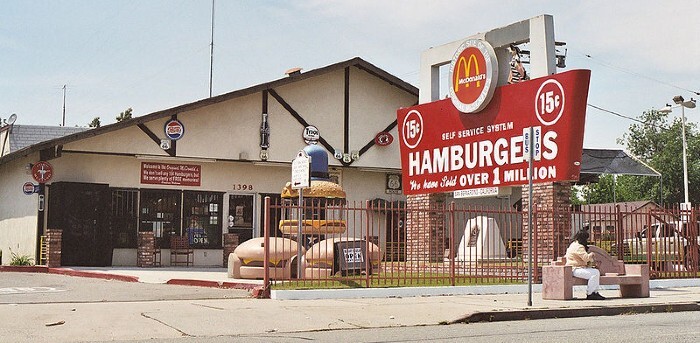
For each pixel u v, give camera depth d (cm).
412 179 2362
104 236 2634
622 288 1703
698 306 1577
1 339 1041
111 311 1301
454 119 2219
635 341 1026
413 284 1778
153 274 2178
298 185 1677
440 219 2298
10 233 2875
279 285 1644
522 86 2003
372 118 3097
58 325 1152
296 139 2953
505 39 2078
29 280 2052
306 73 2917
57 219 2573
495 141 2081
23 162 2769
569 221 1903
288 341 1060
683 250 2095
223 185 2875
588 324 1265
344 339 1080
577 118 1872
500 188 2075
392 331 1180
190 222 2806
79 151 2608
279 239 1955
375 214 3111
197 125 2789
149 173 2747
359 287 1659
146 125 2709
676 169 7188
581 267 1631
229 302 1469
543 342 1023
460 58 2173
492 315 1345
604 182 6900
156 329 1145
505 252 2133
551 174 1912
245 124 2872
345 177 3095
